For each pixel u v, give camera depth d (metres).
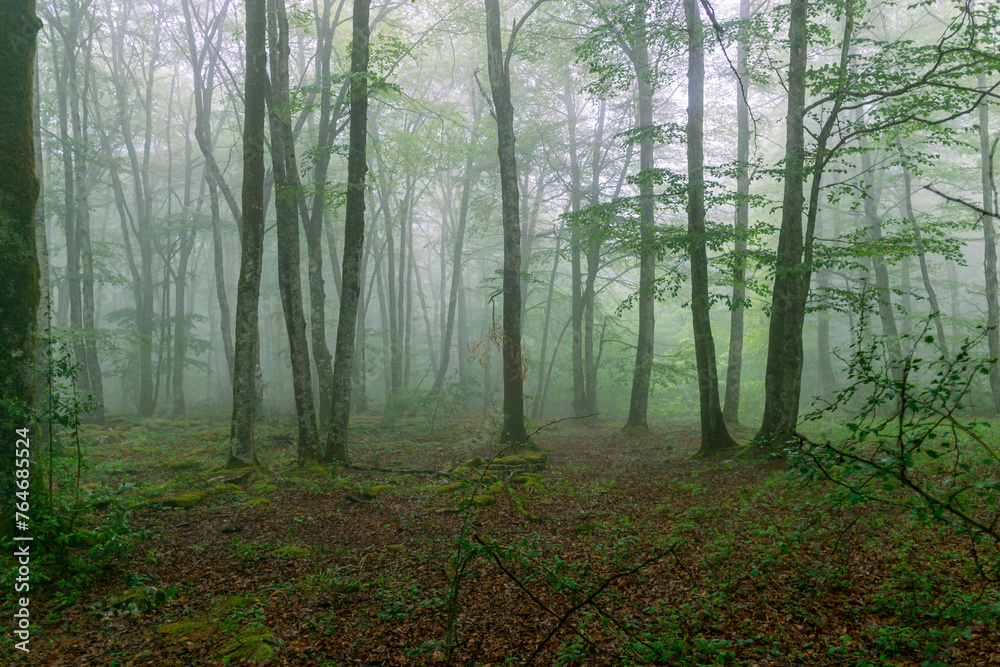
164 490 11.84
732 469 12.38
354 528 9.59
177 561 7.91
